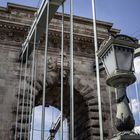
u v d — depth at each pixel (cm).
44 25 2634
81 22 3503
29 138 2512
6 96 2905
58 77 3139
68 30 3375
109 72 695
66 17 3438
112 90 3272
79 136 3250
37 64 3130
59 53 3262
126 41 689
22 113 2781
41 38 3266
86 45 3438
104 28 3588
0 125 2761
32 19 3319
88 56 3400
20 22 3262
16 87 2975
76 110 3366
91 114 3073
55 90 3262
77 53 3369
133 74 668
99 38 3434
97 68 959
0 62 3050
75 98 3262
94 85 3250
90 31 3481
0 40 3158
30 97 2747
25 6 3350
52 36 3312
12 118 2822
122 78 663
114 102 3206
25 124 2784
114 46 685
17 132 2736
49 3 2222
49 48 3256
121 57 680
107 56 708
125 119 623
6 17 3250
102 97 3200
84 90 3189
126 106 646
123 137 577
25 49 2964
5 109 2842
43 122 1708
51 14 2461
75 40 3403
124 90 666
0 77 2977
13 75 3028
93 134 2977
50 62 3178
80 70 3284
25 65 3094
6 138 2722
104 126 3023
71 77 1334
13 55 3128
